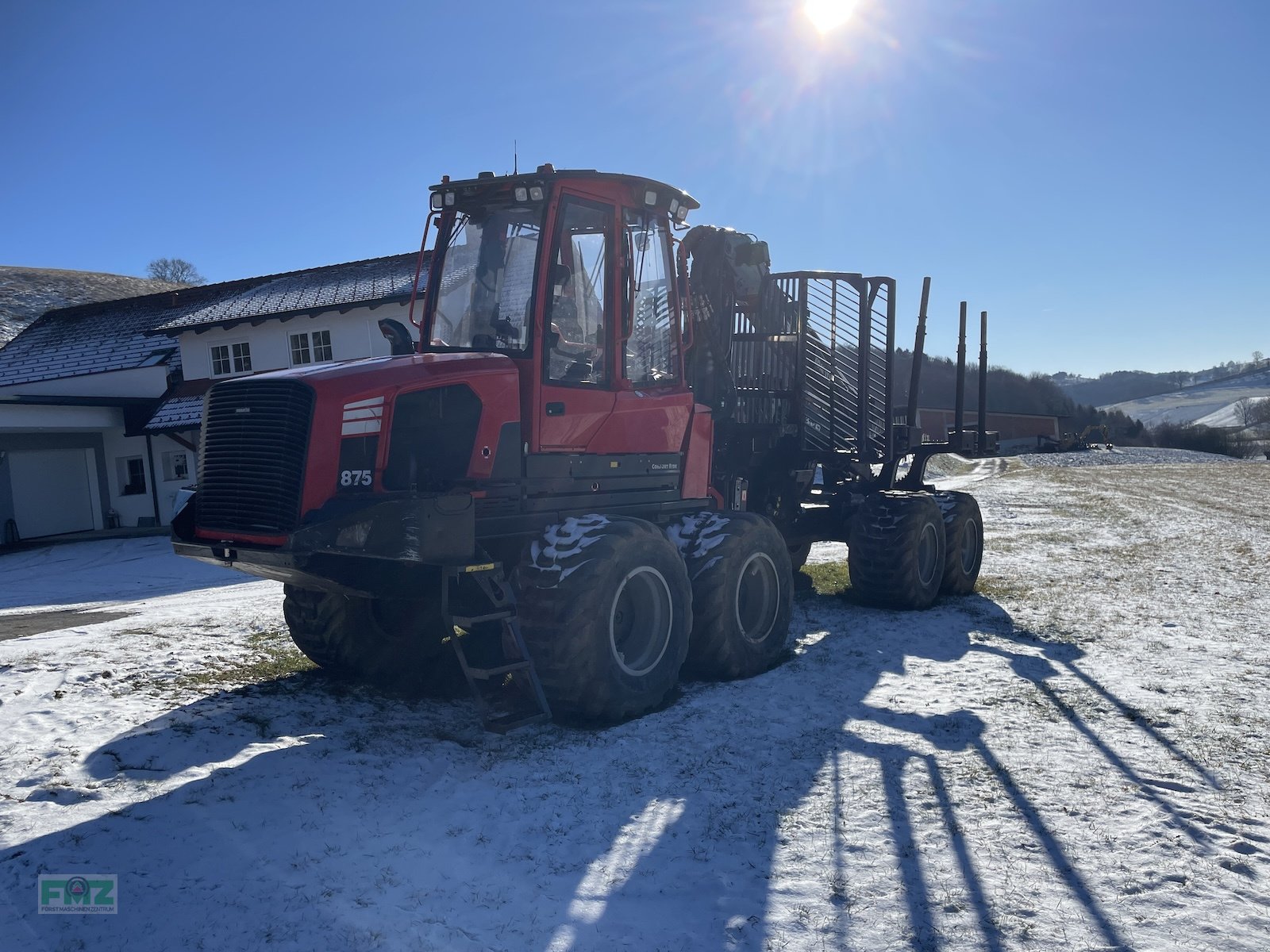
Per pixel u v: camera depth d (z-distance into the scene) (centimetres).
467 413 518
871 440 939
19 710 543
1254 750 481
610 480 595
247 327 2372
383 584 496
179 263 9712
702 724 523
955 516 940
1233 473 3469
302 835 379
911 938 306
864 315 916
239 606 970
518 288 554
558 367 558
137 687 599
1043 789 431
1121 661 668
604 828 388
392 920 313
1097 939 304
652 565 538
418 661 649
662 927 312
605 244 588
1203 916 318
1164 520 1762
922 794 425
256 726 522
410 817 399
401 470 499
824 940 305
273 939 302
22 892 333
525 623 505
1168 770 454
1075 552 1291
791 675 635
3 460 2277
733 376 845
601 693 508
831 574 1081
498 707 549
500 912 321
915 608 863
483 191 570
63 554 1969
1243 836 381
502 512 528
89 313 3144
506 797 420
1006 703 569
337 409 471
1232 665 650
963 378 989
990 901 329
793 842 377
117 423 2411
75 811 404
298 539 450
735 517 638
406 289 2109
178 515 530
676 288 656
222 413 493
